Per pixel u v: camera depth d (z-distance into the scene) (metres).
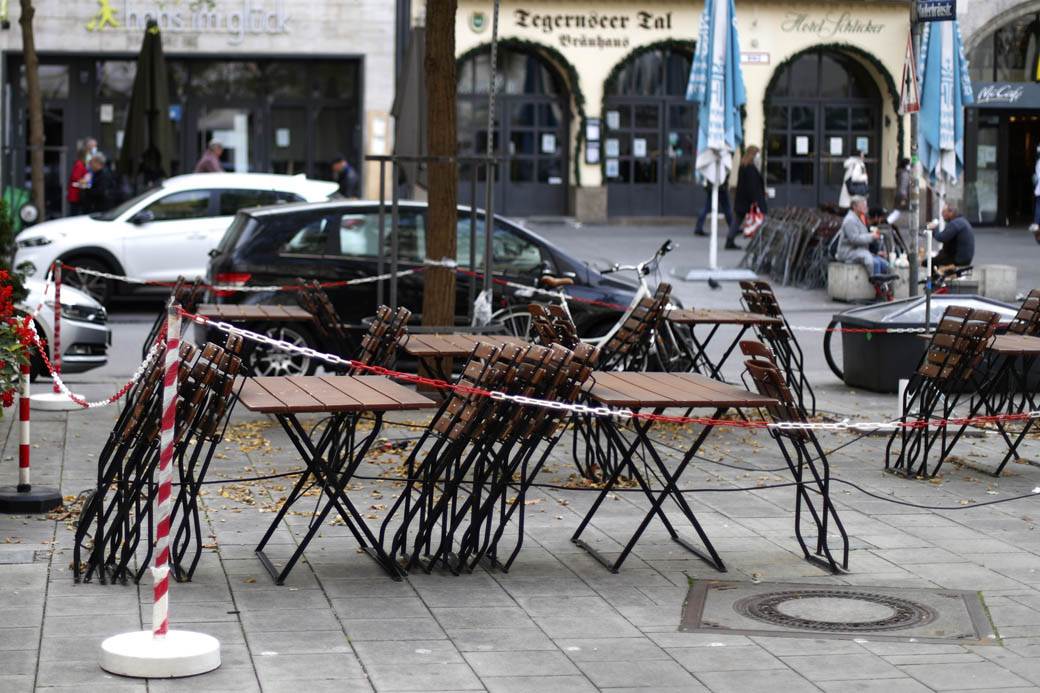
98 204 38.84
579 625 9.30
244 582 10.13
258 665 8.37
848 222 30.97
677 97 47.94
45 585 9.95
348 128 46.16
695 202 48.31
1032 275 35.06
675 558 11.05
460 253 20.67
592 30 47.03
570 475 14.02
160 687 7.96
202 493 12.83
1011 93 49.47
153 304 30.70
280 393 10.54
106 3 44.47
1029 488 13.77
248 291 19.69
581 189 47.44
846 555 10.72
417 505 10.66
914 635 9.17
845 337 20.36
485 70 47.25
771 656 8.73
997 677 8.38
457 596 9.92
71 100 44.91
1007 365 15.46
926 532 11.95
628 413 10.42
